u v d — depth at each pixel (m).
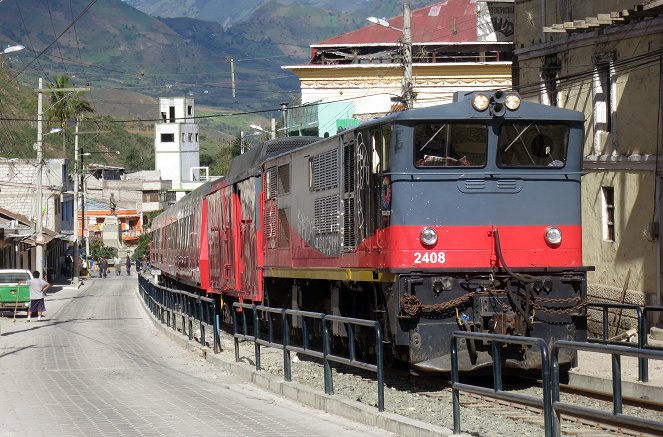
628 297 24.70
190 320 25.05
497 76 54.19
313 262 19.55
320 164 19.09
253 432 12.08
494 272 15.37
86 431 12.23
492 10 55.44
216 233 30.34
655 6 21.25
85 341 27.72
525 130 15.70
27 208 77.56
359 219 16.84
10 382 17.80
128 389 16.70
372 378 17.39
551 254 15.69
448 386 15.93
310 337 21.69
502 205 15.58
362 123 16.95
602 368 17.30
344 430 12.16
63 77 95.19
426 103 54.34
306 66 55.72
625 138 24.92
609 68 25.56
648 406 13.77
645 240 24.00
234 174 27.69
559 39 28.27
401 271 15.16
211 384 17.53
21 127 138.75
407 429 11.40
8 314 40.12
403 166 15.37
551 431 9.16
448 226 15.39
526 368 15.28
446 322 15.23
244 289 25.70
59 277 89.50
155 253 60.38
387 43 56.56
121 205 136.50
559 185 15.83
